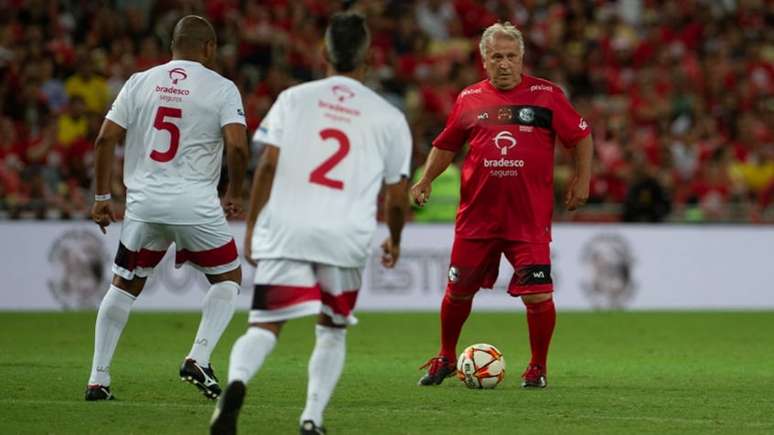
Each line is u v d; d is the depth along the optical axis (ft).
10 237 188.34
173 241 91.09
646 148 241.14
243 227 193.67
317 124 71.97
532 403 93.04
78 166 207.62
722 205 221.05
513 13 278.26
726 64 276.41
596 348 144.15
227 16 247.70
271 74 234.17
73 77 230.68
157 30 244.63
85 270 189.88
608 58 272.92
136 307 188.85
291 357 128.98
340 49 73.26
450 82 247.70
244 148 89.40
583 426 81.97
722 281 208.44
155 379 105.81
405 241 197.47
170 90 89.35
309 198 71.26
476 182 101.76
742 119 255.09
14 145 212.43
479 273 103.24
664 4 296.71
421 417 85.51
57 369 113.19
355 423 82.64
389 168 73.56
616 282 204.74
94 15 251.19
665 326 174.70
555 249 203.00
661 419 85.30
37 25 244.83
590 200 224.33
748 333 165.07
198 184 89.56
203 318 91.35
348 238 71.26
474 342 149.79
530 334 103.14
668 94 264.72
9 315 178.81
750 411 89.86
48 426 79.92
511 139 100.63
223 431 68.23
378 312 193.26
